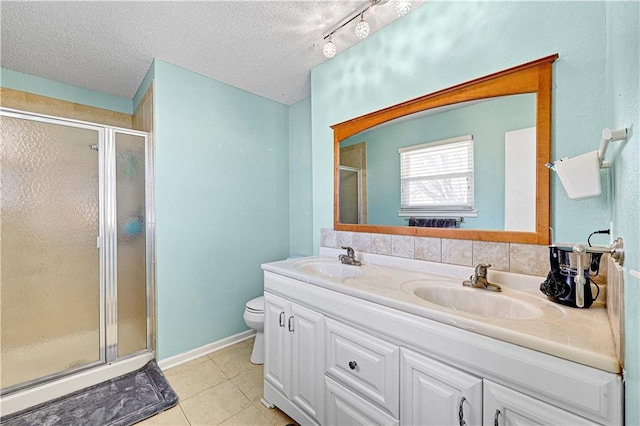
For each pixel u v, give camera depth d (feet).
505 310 3.63
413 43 5.28
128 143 6.72
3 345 5.31
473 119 4.57
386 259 5.69
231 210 8.13
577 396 2.19
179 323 7.05
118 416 5.07
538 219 3.90
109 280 6.41
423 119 5.19
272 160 9.21
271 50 6.43
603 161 3.01
